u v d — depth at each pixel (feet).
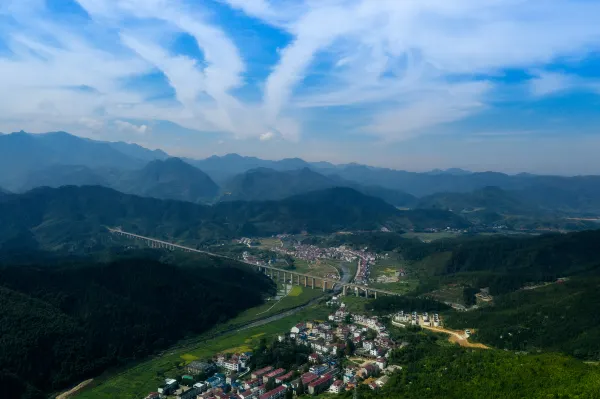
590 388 563.07
